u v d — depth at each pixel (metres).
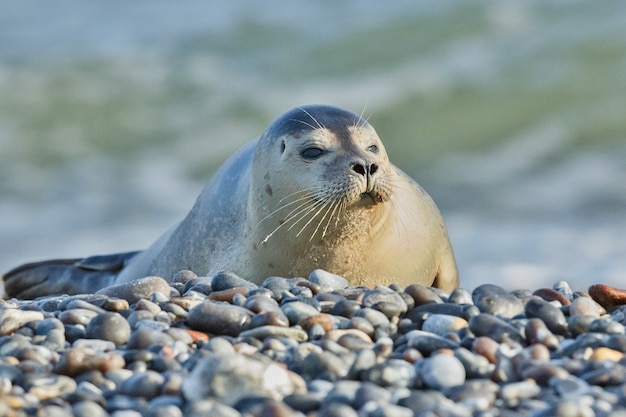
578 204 69.19
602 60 93.19
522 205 70.38
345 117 26.05
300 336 18.17
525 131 85.31
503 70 94.56
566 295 22.34
